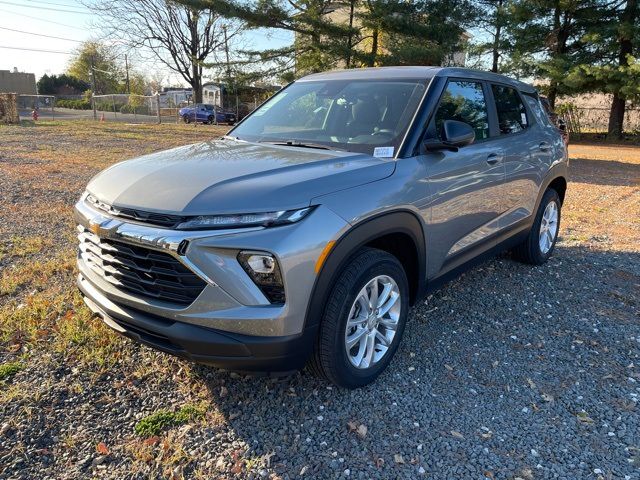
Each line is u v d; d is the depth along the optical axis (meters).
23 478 2.35
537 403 3.02
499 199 4.18
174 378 3.11
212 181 2.68
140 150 14.41
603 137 27.20
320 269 2.56
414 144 3.28
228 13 22.22
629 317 4.21
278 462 2.49
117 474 2.39
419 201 3.15
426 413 2.89
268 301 2.49
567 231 6.90
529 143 4.63
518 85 4.87
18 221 6.29
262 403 2.92
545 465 2.52
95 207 2.91
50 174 9.70
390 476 2.43
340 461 2.51
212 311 2.48
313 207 2.58
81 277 3.18
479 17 25.28
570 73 23.05
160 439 2.62
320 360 2.78
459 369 3.35
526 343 3.73
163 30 40.31
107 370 3.16
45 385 2.98
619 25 22.38
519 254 5.25
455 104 3.76
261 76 26.78
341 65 25.33
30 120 28.47
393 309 3.19
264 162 2.99
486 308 4.28
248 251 2.43
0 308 3.86
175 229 2.48
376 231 2.83
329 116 3.78
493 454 2.59
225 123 36.41
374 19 23.19
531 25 25.27
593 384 3.23
